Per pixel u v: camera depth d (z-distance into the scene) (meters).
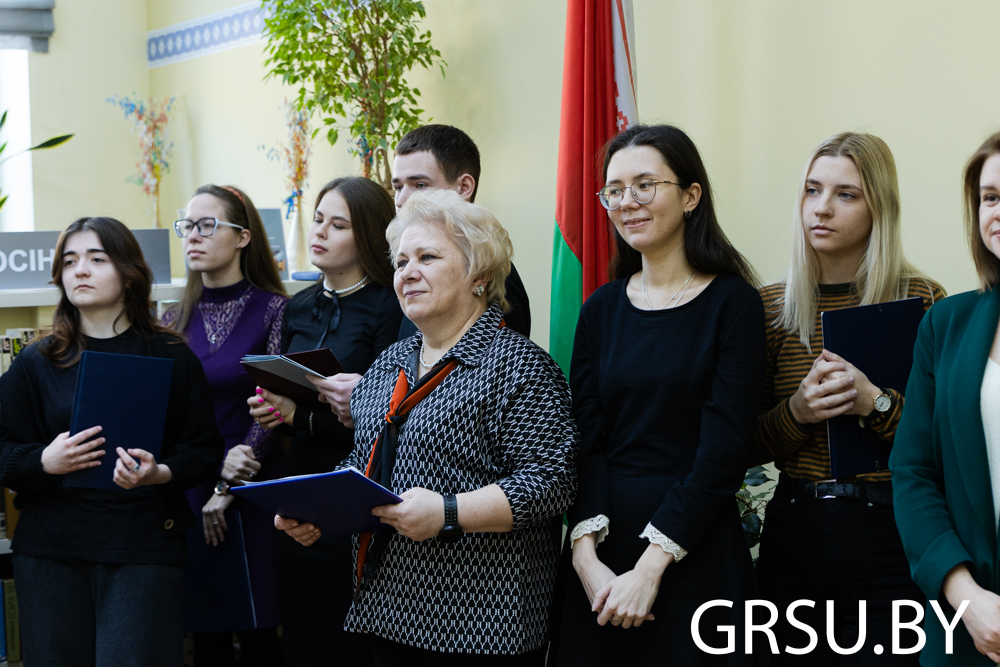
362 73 4.28
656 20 3.71
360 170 4.70
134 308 2.59
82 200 5.92
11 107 5.80
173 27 6.01
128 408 2.41
